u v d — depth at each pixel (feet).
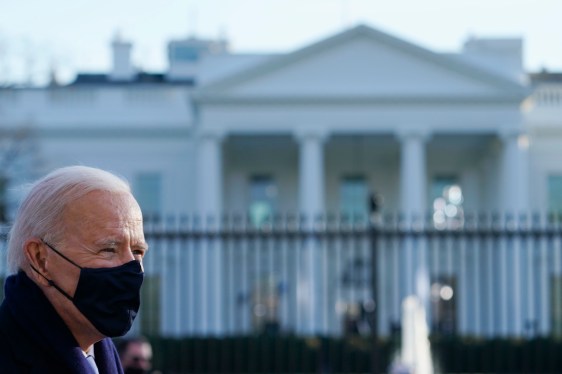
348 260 87.61
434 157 198.70
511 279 98.68
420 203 176.24
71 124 192.24
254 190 197.16
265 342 88.17
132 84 205.46
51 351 10.76
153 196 195.31
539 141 191.93
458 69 176.14
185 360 73.61
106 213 11.10
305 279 125.49
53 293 10.96
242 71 174.91
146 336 82.64
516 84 174.91
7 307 10.95
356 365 91.45
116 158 194.80
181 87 197.47
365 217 188.75
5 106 184.55
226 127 176.76
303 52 176.04
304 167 177.47
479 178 198.08
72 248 10.97
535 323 74.59
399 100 176.65
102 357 11.80
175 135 195.93
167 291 96.32
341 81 177.58
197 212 176.96
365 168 196.95
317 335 94.63
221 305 99.40
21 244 11.10
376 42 177.58
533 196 191.31
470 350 85.10
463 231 60.23
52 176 11.30
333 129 177.58
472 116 177.47
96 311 10.91
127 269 11.04
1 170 163.84
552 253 76.69
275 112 177.47
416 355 70.54
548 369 83.25
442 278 106.32
